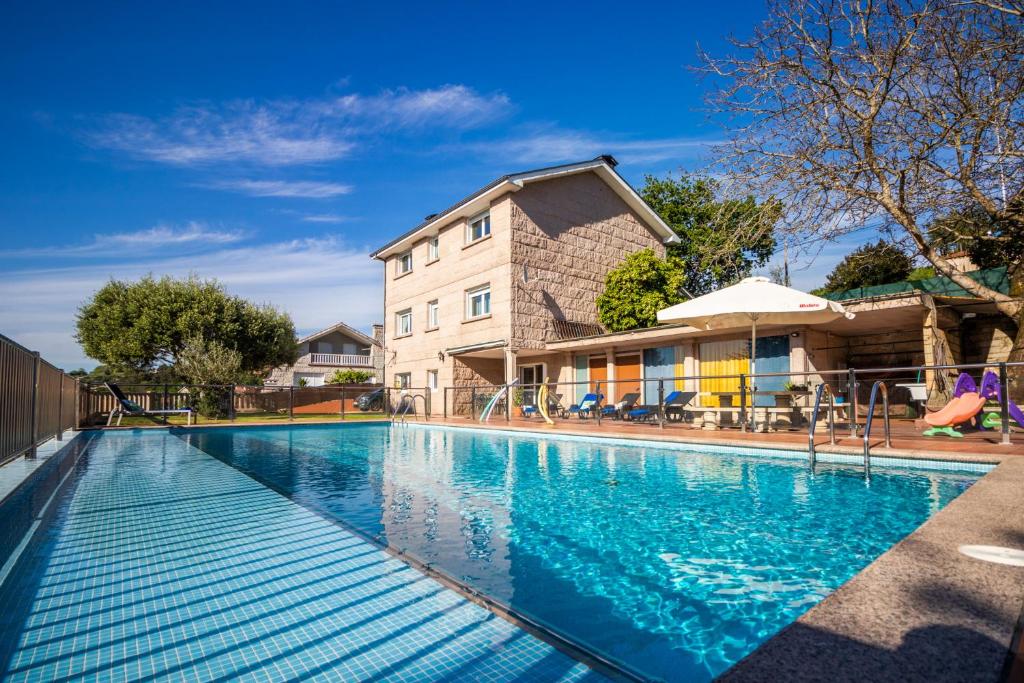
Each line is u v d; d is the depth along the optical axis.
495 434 13.24
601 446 10.08
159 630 2.58
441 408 20.28
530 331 17.80
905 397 13.38
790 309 9.01
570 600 2.95
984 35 9.60
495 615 2.75
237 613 2.77
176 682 2.12
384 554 3.79
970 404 7.41
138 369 24.16
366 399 23.64
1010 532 2.45
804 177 11.52
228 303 25.25
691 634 2.54
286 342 27.42
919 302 10.87
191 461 9.17
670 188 25.28
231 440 13.24
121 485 6.73
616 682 2.08
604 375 17.69
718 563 3.57
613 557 3.72
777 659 1.33
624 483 6.48
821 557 3.65
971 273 13.21
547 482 6.71
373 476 7.42
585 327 19.47
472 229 19.66
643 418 14.80
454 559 3.69
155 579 3.28
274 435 14.66
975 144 9.85
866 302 11.40
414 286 22.64
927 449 6.56
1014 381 10.06
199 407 18.34
